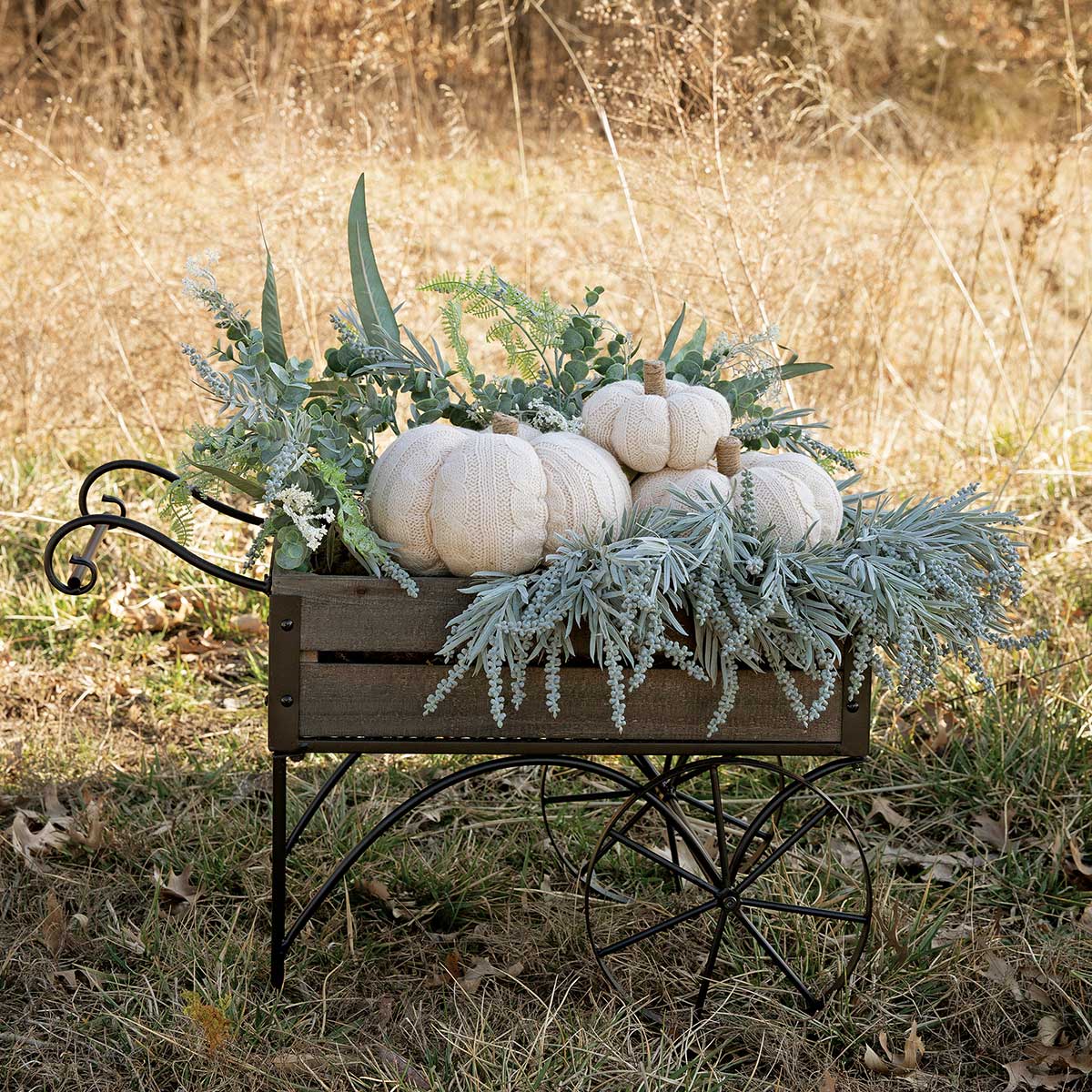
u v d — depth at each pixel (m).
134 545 3.71
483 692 1.78
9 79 7.57
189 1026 1.90
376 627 1.74
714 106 4.05
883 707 2.94
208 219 4.64
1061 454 4.30
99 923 2.18
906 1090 1.87
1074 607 3.42
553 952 2.15
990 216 5.62
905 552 1.81
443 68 6.65
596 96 4.43
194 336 4.37
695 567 1.67
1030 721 2.77
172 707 3.01
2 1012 1.97
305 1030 1.93
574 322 2.04
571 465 1.73
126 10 7.96
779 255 4.32
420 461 1.74
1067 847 2.45
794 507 1.77
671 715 1.81
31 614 3.39
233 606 3.51
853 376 4.55
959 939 2.13
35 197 5.02
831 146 5.49
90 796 2.54
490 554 1.69
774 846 2.46
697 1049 1.93
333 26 6.30
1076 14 7.74
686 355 2.07
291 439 1.70
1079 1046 1.95
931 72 7.93
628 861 2.40
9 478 4.04
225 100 6.04
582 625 1.77
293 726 1.77
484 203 5.74
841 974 2.02
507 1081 1.79
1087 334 5.13
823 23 7.43
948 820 2.58
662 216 4.73
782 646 1.73
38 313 4.44
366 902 2.26
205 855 2.35
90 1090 1.82
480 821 2.55
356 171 4.82
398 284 4.33
